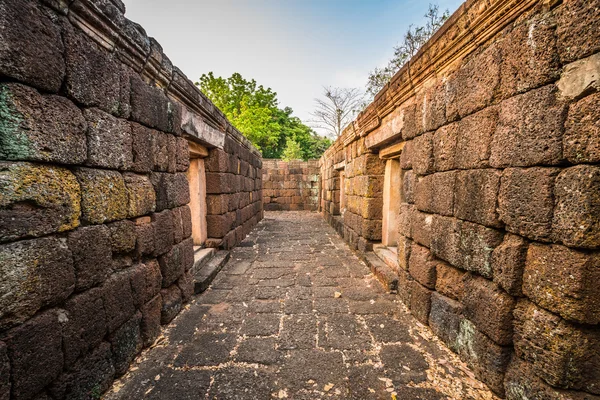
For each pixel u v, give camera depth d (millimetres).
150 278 2215
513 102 1544
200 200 4289
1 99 1119
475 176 1869
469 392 1699
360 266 4215
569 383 1319
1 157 1132
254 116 16906
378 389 1733
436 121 2340
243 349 2141
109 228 1757
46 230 1304
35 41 1234
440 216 2297
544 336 1394
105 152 1712
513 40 1544
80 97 1507
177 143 2766
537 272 1436
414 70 2629
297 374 1870
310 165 12523
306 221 9180
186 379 1819
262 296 3113
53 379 1353
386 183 4277
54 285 1345
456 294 2143
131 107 2004
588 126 1196
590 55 1186
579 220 1225
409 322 2561
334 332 2385
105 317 1690
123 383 1779
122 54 1896
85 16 1513
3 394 1121
